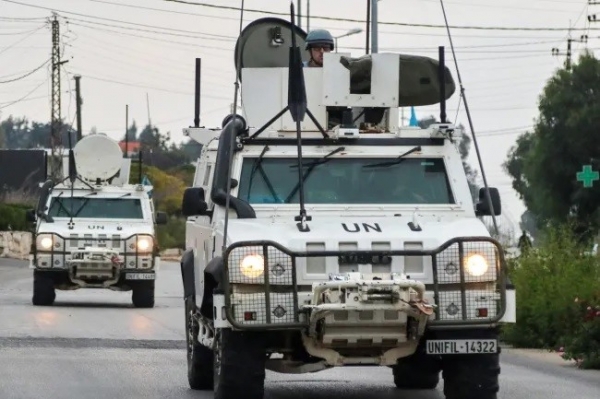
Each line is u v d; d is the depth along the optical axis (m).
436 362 39.00
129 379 42.75
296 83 33.97
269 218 35.19
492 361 33.00
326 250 32.22
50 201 88.00
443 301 32.09
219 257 33.00
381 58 37.53
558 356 53.34
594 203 184.75
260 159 35.97
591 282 57.75
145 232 86.94
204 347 39.28
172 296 106.12
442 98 37.75
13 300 93.44
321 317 31.03
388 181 36.16
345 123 37.28
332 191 35.84
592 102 186.75
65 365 47.06
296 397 38.34
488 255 32.22
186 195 35.84
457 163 36.47
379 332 31.58
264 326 31.42
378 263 32.38
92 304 90.94
